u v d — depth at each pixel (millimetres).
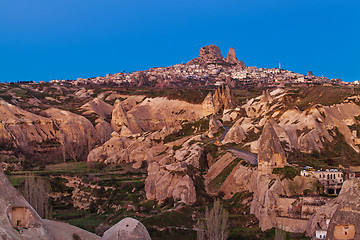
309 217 103250
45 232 69375
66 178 173750
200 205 133250
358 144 170500
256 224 111500
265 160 121312
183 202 132000
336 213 77125
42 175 171250
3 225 64812
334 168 133625
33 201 115500
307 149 162125
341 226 75750
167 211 123750
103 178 169125
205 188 143625
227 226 108062
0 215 66000
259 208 113188
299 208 106812
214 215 110000
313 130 168875
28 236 66625
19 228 67250
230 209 127375
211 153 163625
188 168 149000
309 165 134375
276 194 111188
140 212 137000
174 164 149000
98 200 155375
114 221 130250
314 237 89500
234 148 169125
